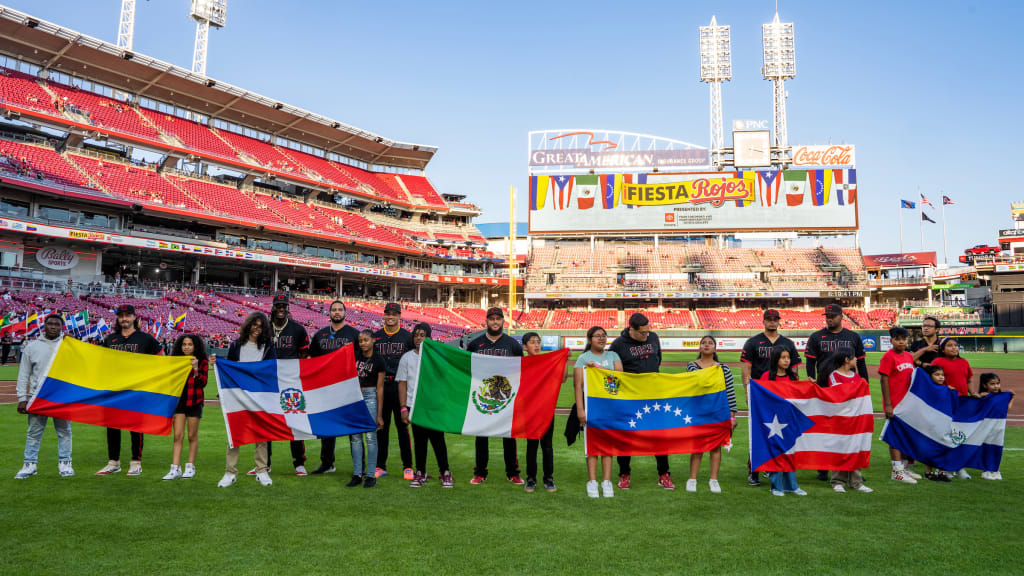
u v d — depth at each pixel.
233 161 47.44
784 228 49.75
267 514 5.67
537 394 6.96
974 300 62.16
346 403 7.05
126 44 46.91
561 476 7.60
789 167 51.84
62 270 36.28
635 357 7.26
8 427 10.60
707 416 6.79
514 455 7.24
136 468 7.22
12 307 29.11
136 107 45.81
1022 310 47.56
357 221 56.81
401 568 4.38
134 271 43.53
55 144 40.09
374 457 6.89
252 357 7.38
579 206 51.69
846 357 6.93
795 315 54.38
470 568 4.39
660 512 5.87
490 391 7.06
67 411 6.96
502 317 7.59
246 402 6.93
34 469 7.02
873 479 7.44
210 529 5.20
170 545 4.79
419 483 6.92
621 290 56.16
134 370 7.19
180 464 7.22
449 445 9.95
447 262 64.06
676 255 59.91
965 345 47.41
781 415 6.78
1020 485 7.09
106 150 42.69
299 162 55.66
